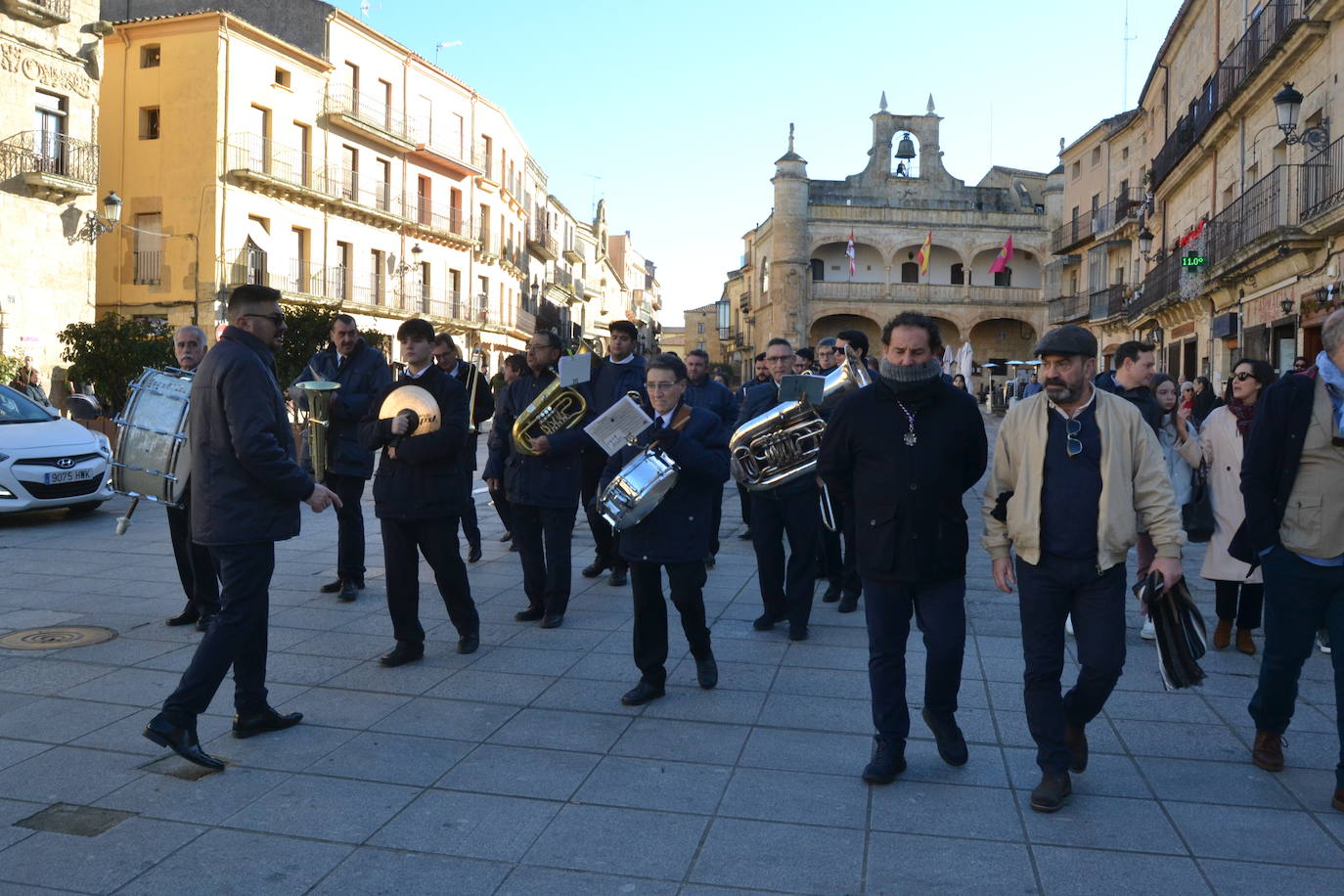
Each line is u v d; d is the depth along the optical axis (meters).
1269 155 19.45
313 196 35.22
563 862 3.57
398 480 5.86
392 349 40.75
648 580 5.29
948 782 4.31
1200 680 4.14
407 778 4.30
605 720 5.05
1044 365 4.02
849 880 3.46
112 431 21.41
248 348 4.62
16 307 23.66
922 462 4.22
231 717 5.04
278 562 9.31
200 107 31.59
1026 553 4.05
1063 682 5.78
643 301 107.00
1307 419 4.14
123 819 3.88
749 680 5.74
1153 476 4.04
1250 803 4.13
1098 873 3.52
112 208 25.50
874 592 4.34
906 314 4.27
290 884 3.40
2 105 23.27
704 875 3.48
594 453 8.41
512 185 51.69
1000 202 62.38
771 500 6.66
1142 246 30.30
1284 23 18.12
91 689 5.44
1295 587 4.23
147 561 9.23
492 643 6.51
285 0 36.44
